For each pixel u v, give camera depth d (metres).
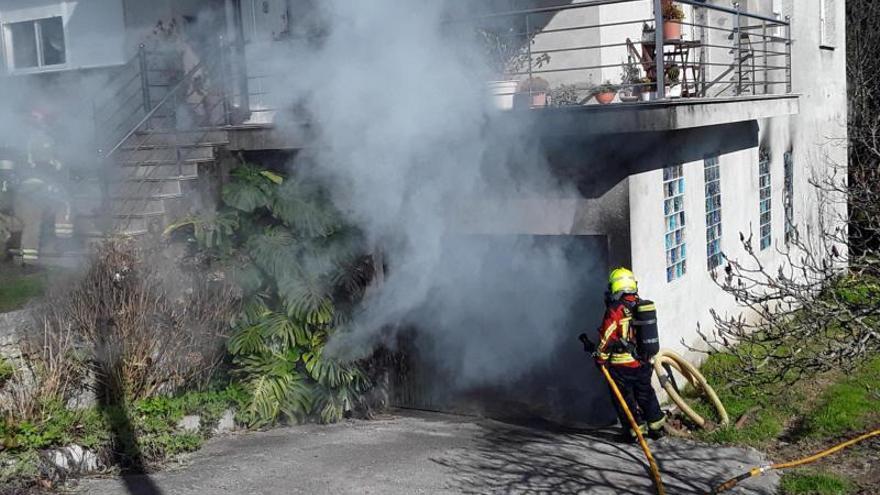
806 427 9.03
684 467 8.06
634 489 7.48
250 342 8.86
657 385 9.88
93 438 7.47
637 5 11.05
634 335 8.62
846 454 8.28
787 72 12.93
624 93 10.27
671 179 10.09
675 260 10.25
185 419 8.41
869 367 10.81
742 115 10.66
